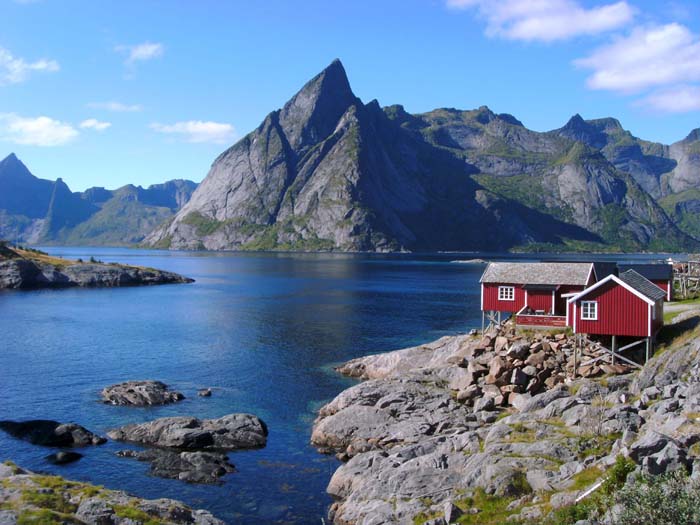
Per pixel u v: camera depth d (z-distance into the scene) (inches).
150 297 5359.3
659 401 1282.0
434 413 1686.8
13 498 996.6
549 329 2105.1
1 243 6692.9
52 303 4842.5
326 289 6131.9
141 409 1964.8
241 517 1234.0
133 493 1337.4
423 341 3142.2
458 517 997.8
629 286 1777.8
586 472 1024.9
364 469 1348.4
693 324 1934.1
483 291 2399.1
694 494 780.0
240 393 2172.7
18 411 1930.4
